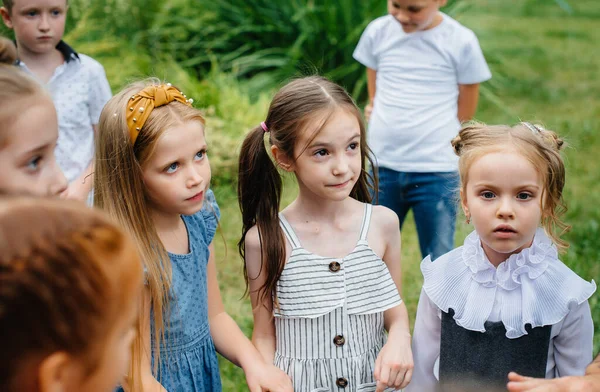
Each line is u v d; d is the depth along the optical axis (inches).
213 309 101.3
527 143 84.4
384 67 154.9
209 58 284.7
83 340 40.3
